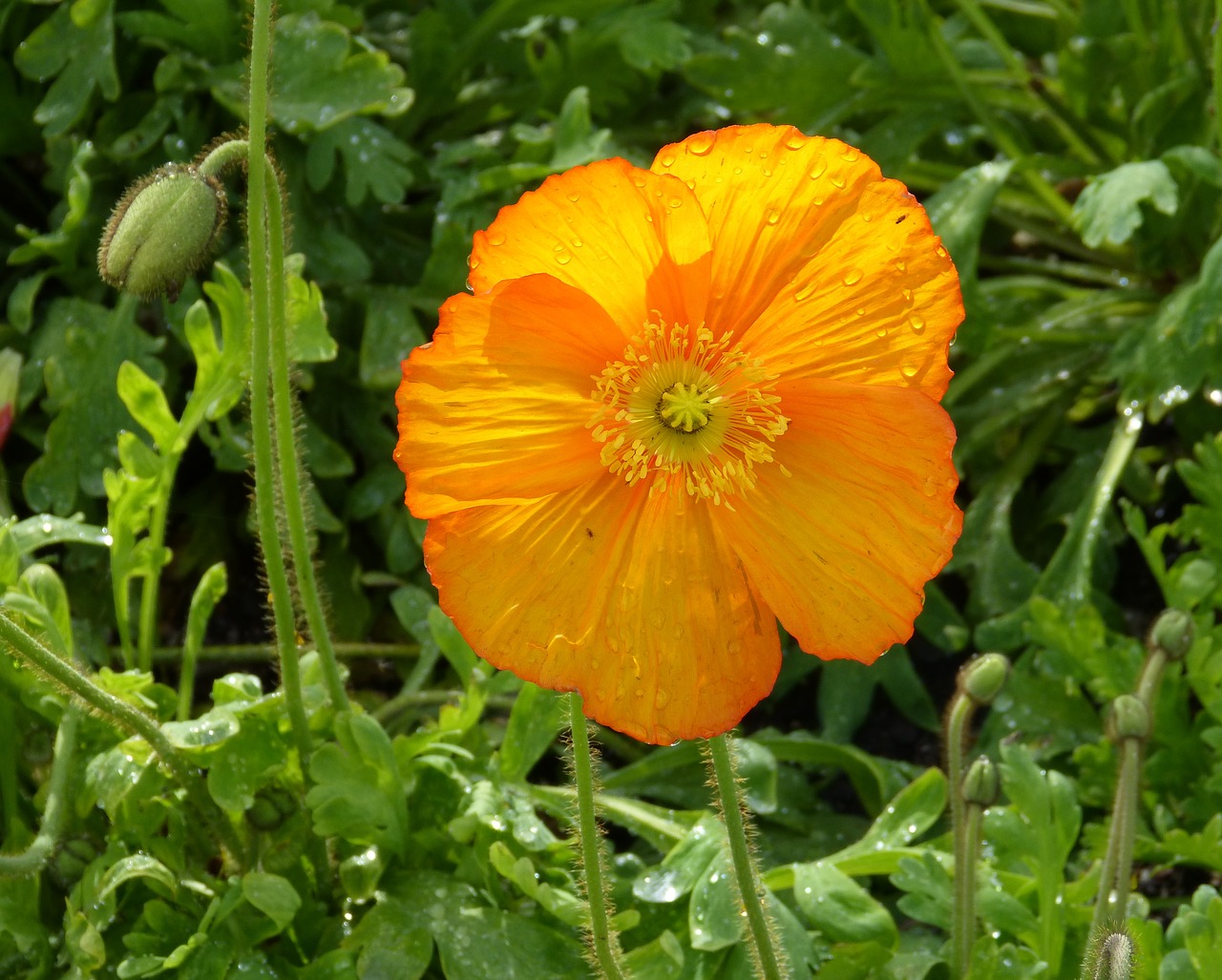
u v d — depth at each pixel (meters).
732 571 0.66
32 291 0.84
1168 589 0.79
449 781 0.76
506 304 0.64
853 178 0.65
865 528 0.66
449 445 0.65
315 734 0.75
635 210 0.64
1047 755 0.80
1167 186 0.82
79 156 0.81
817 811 0.82
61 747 0.73
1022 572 0.86
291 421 0.72
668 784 0.82
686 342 0.66
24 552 0.75
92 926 0.71
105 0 0.85
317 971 0.72
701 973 0.73
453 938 0.73
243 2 0.86
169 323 0.85
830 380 0.66
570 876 0.74
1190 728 0.79
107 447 0.83
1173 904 0.79
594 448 0.66
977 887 0.73
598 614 0.66
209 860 0.75
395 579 0.86
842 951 0.73
